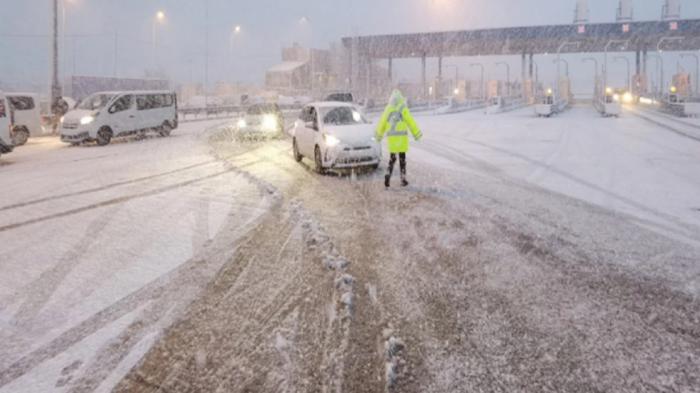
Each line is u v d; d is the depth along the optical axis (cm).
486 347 330
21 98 1945
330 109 1204
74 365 312
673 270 472
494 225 645
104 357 321
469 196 838
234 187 945
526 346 331
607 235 593
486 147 1634
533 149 1563
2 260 520
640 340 339
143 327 363
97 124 1823
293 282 450
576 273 466
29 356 323
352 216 705
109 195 873
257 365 310
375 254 530
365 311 388
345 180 1030
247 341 341
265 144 1861
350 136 1091
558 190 887
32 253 543
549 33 7019
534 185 940
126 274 473
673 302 400
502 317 375
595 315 377
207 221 678
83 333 354
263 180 1025
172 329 359
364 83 8450
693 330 353
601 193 856
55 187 961
